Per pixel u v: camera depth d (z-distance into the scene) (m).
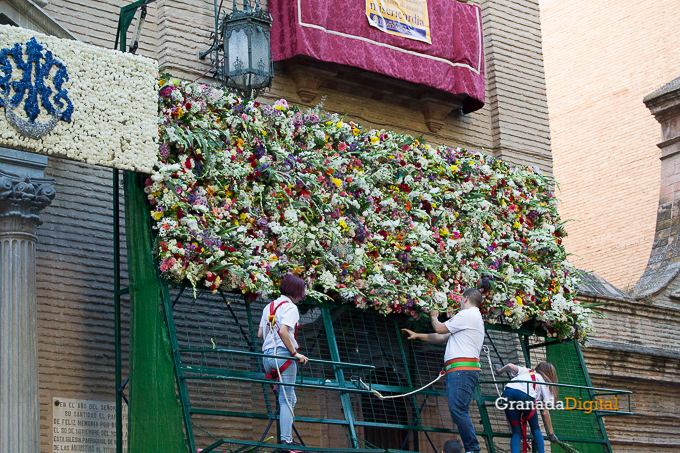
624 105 22.53
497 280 11.79
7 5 9.23
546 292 12.23
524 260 12.30
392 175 11.42
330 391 11.36
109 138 8.86
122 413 9.96
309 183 10.51
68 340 9.89
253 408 10.64
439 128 13.75
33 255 9.29
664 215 18.38
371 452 9.20
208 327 10.46
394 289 10.70
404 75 12.84
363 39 12.52
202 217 9.43
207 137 9.68
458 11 13.70
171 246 9.05
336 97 12.89
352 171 11.09
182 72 11.44
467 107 13.91
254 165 10.09
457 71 13.46
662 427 15.41
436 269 11.23
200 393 10.23
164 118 9.36
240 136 10.12
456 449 9.81
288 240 10.09
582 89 23.64
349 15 12.45
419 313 11.17
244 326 10.74
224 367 10.45
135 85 9.14
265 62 10.56
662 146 18.80
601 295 15.27
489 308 11.67
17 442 8.62
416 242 11.28
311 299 10.37
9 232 9.16
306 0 12.09
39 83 8.48
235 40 10.54
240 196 9.84
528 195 12.80
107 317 10.27
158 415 8.76
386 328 11.13
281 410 8.83
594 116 23.17
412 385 11.41
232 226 9.67
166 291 9.13
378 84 13.09
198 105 9.64
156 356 8.94
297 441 10.98
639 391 15.20
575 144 23.48
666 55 21.83
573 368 12.70
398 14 12.96
